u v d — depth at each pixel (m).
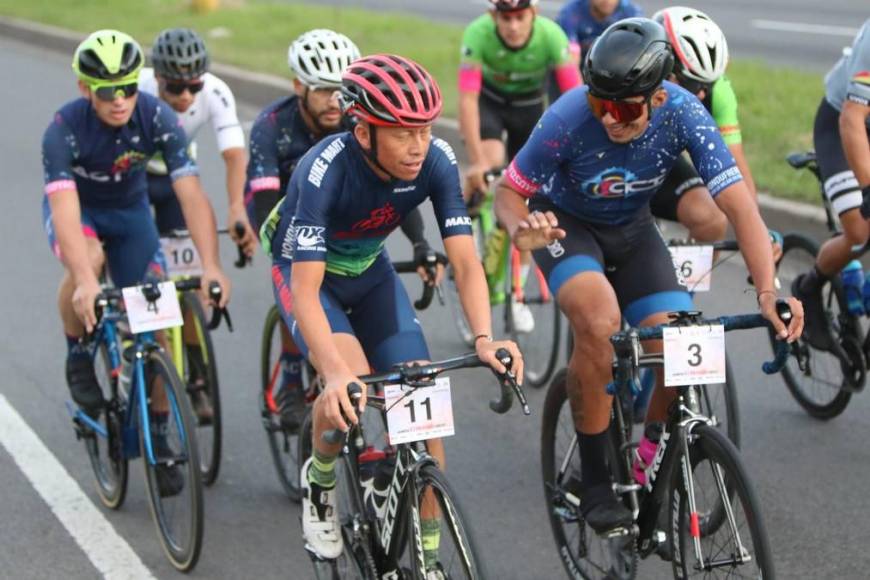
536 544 13.32
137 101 14.12
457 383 17.91
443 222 10.77
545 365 17.67
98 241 14.63
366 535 10.95
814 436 15.49
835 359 15.59
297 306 10.32
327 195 10.53
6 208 26.92
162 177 16.89
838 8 47.03
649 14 46.38
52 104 36.84
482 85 20.23
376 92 9.72
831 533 13.08
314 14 48.25
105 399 14.46
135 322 12.80
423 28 43.53
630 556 11.38
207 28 46.53
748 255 10.83
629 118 10.88
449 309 20.86
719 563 10.19
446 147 10.88
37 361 18.88
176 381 12.80
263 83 36.12
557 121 11.55
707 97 14.55
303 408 14.46
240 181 16.62
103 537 13.71
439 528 10.05
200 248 13.69
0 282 22.50
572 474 12.32
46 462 15.53
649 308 11.97
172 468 13.02
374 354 11.50
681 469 10.61
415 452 10.21
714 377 10.34
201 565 13.09
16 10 53.50
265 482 15.13
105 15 50.69
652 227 12.43
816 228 21.52
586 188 11.83
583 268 11.72
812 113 27.92
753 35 41.41
